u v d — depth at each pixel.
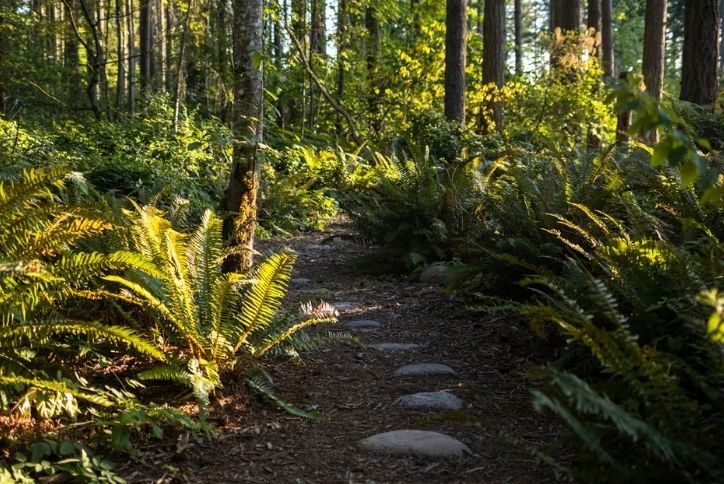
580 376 4.00
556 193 5.84
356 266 8.25
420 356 4.94
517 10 30.83
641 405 2.96
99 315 4.39
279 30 17.02
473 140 14.35
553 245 5.50
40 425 3.25
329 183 13.20
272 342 4.08
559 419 3.71
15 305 3.32
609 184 5.56
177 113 14.02
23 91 16.31
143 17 17.98
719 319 2.17
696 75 11.82
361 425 3.69
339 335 4.37
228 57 16.59
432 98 18.52
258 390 4.05
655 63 17.77
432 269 7.46
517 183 6.18
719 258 3.82
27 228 3.34
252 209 5.36
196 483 3.00
